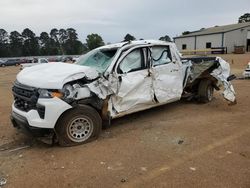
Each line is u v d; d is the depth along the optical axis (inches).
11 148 217.6
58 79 208.4
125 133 240.1
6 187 158.1
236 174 163.2
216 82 342.3
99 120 226.7
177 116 287.0
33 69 242.8
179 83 294.8
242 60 1208.2
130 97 248.1
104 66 245.4
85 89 219.1
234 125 253.0
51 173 172.4
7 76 1019.9
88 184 158.1
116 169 173.9
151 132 239.9
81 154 199.0
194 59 362.0
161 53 279.4
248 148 200.1
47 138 213.5
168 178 160.7
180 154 192.5
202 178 159.5
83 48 4621.1
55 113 203.6
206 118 277.7
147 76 258.8
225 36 2007.9
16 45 4269.2
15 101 231.0
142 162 182.2
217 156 187.6
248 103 337.1
